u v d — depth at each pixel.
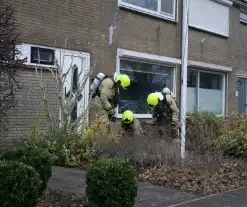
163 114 9.97
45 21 9.91
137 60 12.67
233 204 6.39
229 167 8.53
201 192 7.02
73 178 7.40
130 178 5.27
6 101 5.56
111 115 9.77
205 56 15.49
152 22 13.04
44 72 9.82
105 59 11.46
